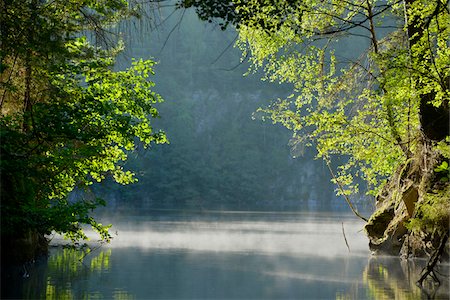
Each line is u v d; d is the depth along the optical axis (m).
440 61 19.61
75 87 21.03
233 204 115.62
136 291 15.95
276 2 15.90
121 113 20.94
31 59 19.36
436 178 22.20
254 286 17.25
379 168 26.22
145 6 21.20
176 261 22.66
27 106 20.39
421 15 19.72
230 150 124.19
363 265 22.34
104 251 25.73
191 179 116.94
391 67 19.72
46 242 22.48
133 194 104.44
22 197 17.64
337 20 25.83
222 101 130.75
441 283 18.11
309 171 120.75
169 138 120.69
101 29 21.50
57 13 20.80
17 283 16.62
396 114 24.39
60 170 19.62
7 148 17.16
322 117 25.55
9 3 19.34
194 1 15.58
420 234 23.55
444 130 21.97
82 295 15.09
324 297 15.62
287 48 26.03
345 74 25.83
